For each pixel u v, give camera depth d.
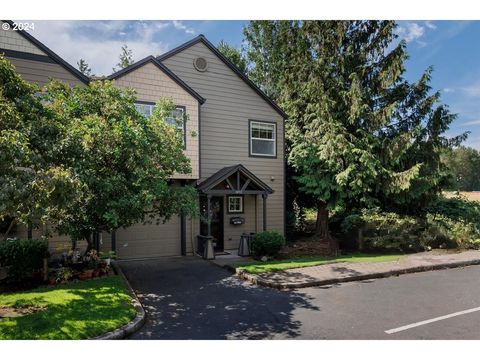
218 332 4.91
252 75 24.47
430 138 13.28
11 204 4.55
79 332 4.55
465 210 14.51
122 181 7.25
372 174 12.33
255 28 23.09
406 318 5.45
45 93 9.44
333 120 12.84
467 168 68.31
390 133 13.73
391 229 12.09
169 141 8.24
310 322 5.29
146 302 6.40
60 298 6.02
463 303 6.25
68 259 8.50
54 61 9.77
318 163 13.38
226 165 12.98
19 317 5.06
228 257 11.16
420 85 13.26
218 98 12.94
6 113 5.57
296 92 14.79
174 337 4.73
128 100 8.12
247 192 12.03
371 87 13.40
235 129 13.24
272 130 14.13
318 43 14.27
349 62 13.66
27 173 4.82
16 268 7.63
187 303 6.33
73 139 6.32
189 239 12.09
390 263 9.68
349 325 5.15
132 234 11.23
